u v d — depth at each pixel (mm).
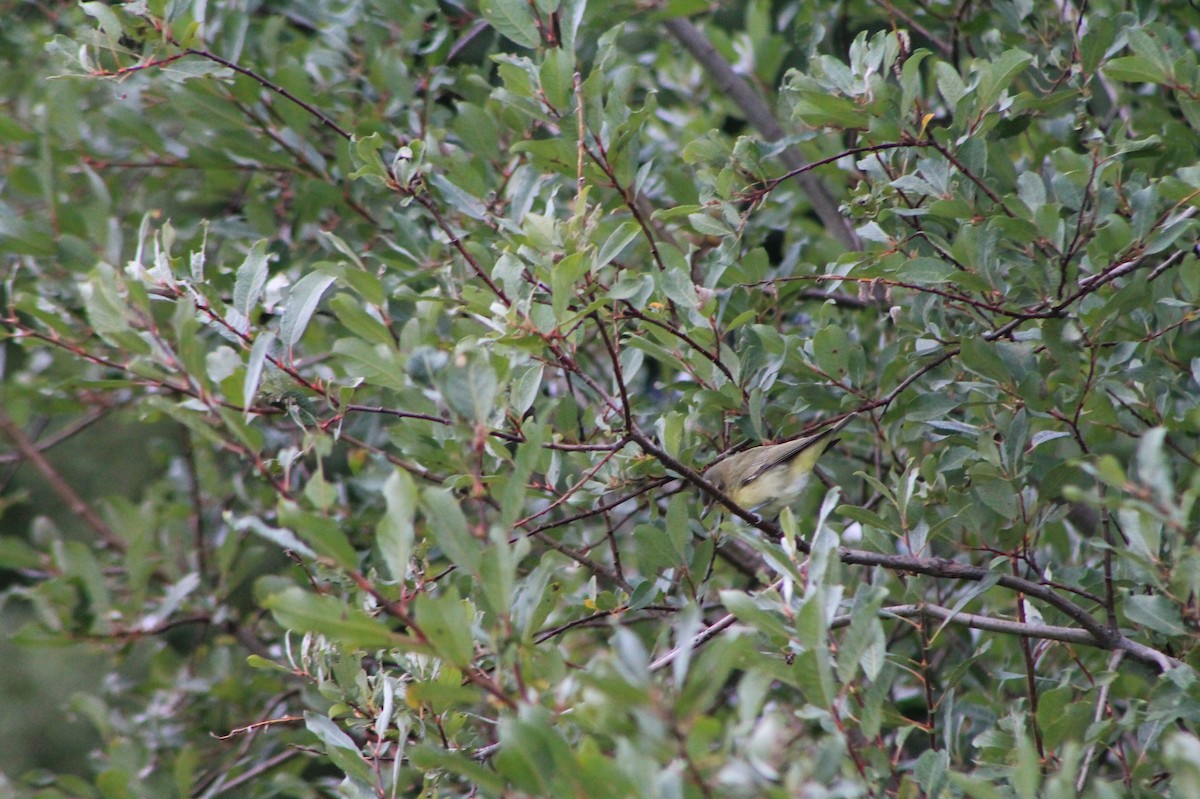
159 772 11828
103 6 8086
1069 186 8031
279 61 12000
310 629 5035
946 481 9242
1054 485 7770
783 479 9672
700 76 14734
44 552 12477
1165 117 10242
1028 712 7801
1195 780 4727
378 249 11562
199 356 5730
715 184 8727
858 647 5484
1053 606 8352
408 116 11609
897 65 8906
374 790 6742
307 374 11164
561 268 6656
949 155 8211
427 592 7418
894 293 10250
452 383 5484
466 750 7262
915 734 10406
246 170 12477
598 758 4309
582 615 9203
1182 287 9109
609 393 11094
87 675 17781
